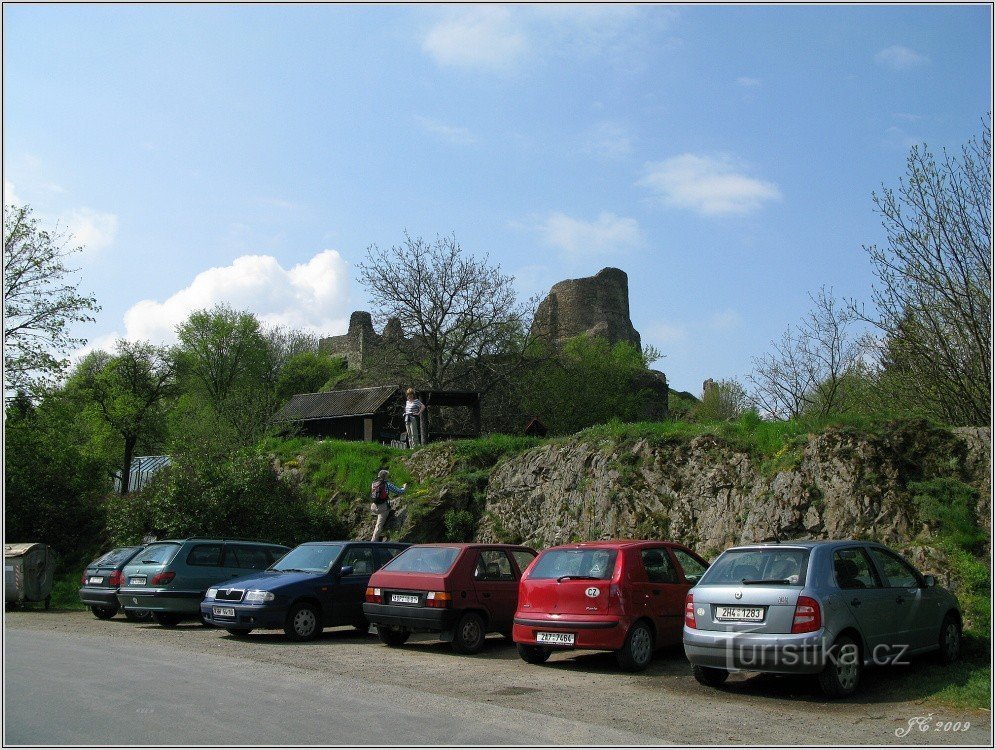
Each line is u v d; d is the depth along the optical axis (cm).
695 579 1220
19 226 2827
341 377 6531
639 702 894
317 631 1427
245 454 2456
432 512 2233
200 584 1609
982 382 1666
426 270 4825
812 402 2570
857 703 877
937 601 1054
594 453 2016
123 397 5119
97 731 697
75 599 2242
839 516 1493
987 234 1656
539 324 5691
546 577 1158
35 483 2831
